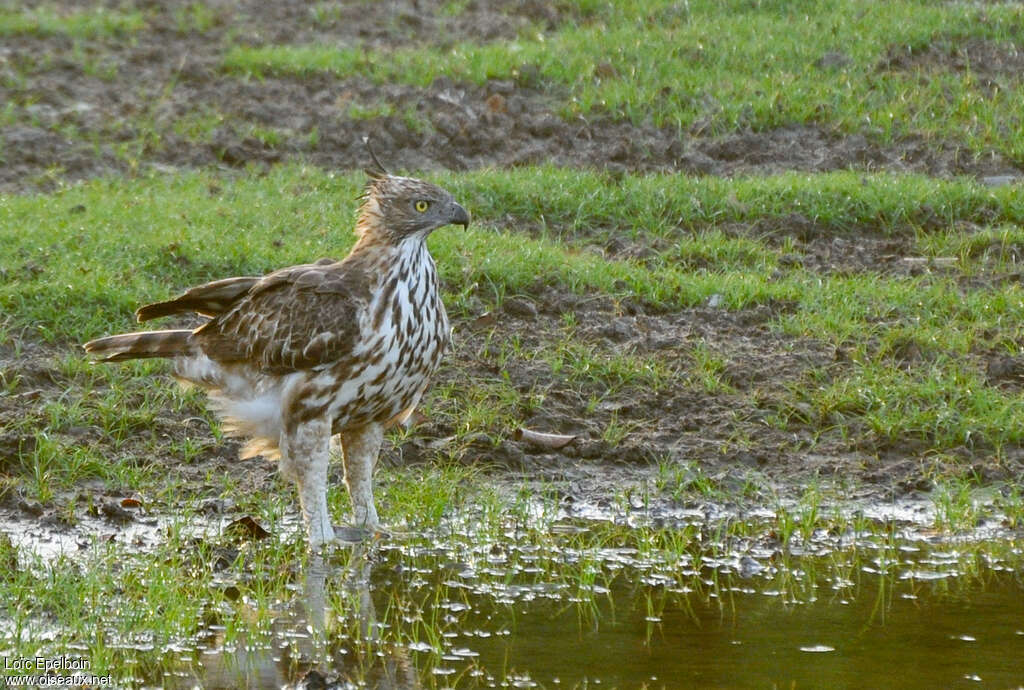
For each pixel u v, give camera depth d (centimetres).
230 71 2294
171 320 1454
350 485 1136
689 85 2119
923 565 1097
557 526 1170
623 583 1052
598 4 2494
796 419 1359
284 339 1055
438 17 2558
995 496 1237
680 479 1256
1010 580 1065
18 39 2445
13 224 1627
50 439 1248
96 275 1497
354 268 1066
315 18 2564
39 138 2000
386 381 1073
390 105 2117
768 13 2384
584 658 912
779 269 1667
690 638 947
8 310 1450
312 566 1073
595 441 1311
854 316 1534
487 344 1459
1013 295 1569
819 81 2133
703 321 1534
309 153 1998
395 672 891
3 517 1141
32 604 977
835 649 927
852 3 2386
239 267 1551
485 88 2167
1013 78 2130
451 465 1275
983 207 1789
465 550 1115
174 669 895
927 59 2191
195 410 1340
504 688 866
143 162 1959
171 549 1072
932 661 907
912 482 1257
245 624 961
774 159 1966
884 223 1773
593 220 1783
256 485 1228
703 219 1781
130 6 2680
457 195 1797
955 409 1348
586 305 1552
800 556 1114
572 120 2067
